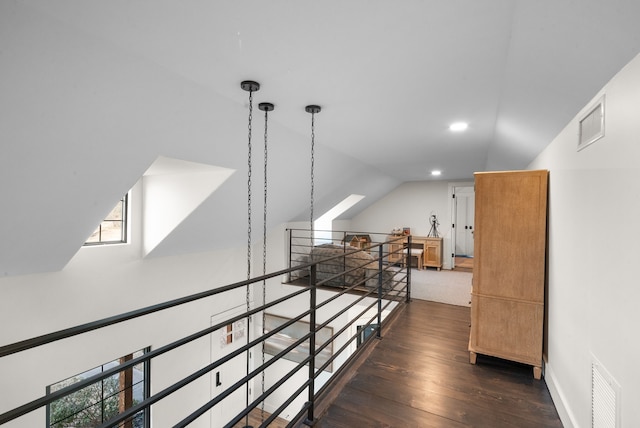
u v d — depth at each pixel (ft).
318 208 19.72
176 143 8.00
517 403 6.93
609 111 4.34
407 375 8.04
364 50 5.20
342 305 17.87
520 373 8.19
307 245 21.26
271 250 19.94
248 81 6.36
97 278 10.99
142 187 12.43
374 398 7.02
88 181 7.41
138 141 7.23
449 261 23.21
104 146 6.84
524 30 4.27
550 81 5.20
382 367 8.45
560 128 6.66
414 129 9.91
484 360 8.85
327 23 4.45
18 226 7.38
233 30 4.63
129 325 12.06
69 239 8.78
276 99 7.41
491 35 4.66
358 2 3.99
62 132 5.99
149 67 5.70
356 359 8.88
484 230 8.52
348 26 4.52
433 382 7.72
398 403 6.84
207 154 9.08
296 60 5.55
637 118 3.63
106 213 8.77
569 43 3.98
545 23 3.85
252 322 20.39
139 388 12.94
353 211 25.70
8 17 4.07
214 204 11.87
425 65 5.69
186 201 11.53
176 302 3.60
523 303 8.10
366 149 12.94
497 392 7.34
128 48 5.14
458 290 16.85
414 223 25.09
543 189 7.90
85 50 4.93
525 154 10.37
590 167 5.10
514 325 8.20
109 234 11.78
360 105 7.81
